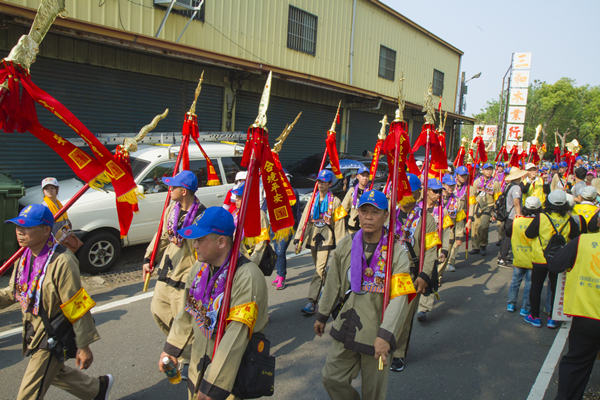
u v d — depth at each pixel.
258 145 2.54
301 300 5.69
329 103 14.74
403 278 2.56
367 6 16.16
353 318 2.61
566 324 5.16
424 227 3.44
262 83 12.14
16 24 7.24
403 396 3.58
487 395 3.64
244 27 11.55
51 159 8.25
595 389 3.80
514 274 5.55
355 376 2.71
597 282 3.00
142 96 9.45
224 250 2.29
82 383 3.00
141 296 5.55
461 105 25.66
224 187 7.66
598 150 48.56
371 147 17.62
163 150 7.13
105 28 7.29
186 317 2.53
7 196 5.63
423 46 20.47
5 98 2.39
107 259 6.46
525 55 21.34
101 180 2.72
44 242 2.62
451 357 4.31
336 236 5.33
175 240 3.57
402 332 3.79
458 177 7.55
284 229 2.81
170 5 9.10
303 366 3.99
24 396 2.58
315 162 11.21
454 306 5.78
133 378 3.66
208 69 10.62
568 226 4.75
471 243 9.59
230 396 2.25
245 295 2.16
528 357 4.36
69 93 8.27
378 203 2.54
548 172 15.63
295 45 13.29
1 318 4.77
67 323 2.64
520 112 21.61
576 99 39.97
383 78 17.73
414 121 20.84
